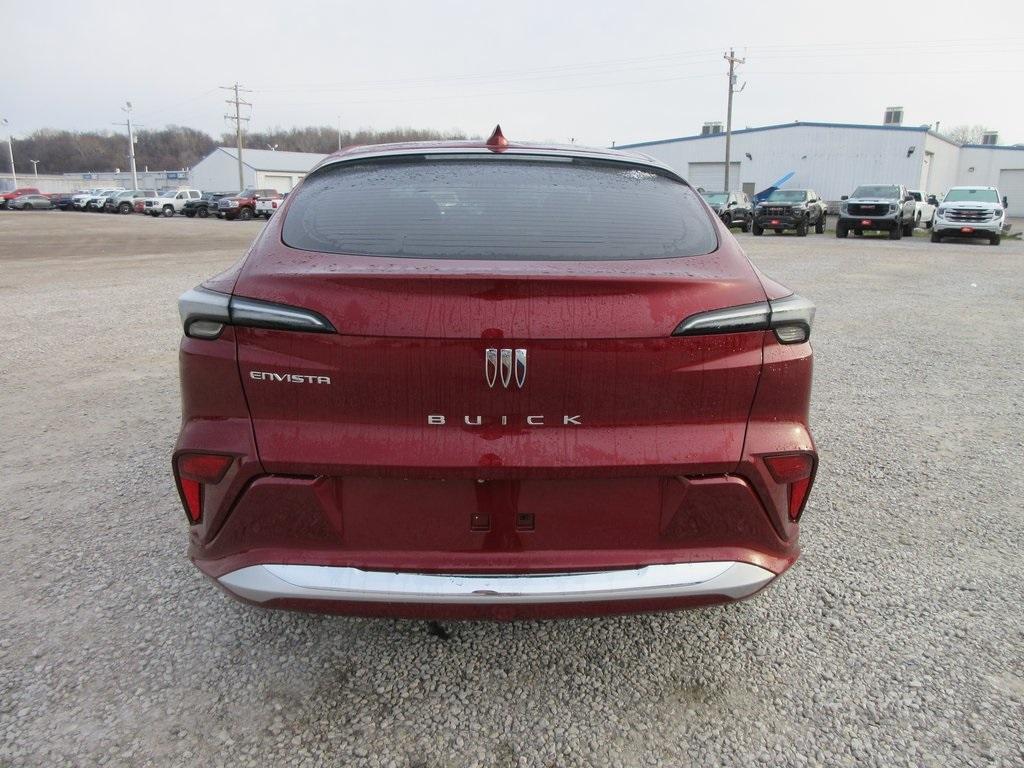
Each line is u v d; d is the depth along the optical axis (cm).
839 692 248
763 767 217
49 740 222
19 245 2261
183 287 1244
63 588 304
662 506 221
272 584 215
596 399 212
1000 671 259
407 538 218
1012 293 1205
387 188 262
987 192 2644
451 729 231
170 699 241
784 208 2877
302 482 214
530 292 207
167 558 328
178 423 510
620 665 263
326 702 242
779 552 234
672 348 212
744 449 221
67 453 453
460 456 210
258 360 212
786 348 224
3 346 757
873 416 538
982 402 575
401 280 207
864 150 5159
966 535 357
